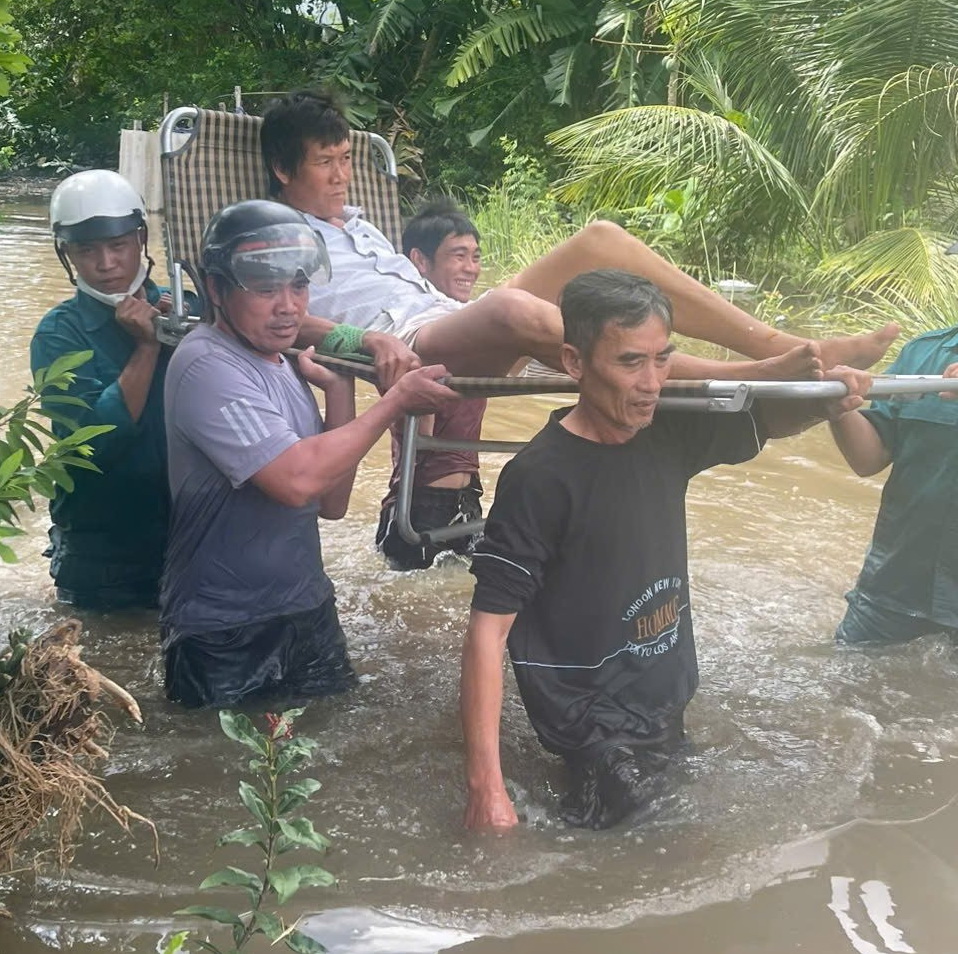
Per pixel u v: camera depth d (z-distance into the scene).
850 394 2.89
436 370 3.21
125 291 3.97
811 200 9.72
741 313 3.42
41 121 22.86
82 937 2.42
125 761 3.12
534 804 2.96
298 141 3.97
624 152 10.18
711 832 2.81
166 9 21.39
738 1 9.41
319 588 3.56
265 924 2.15
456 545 4.71
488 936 2.43
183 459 3.38
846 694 3.48
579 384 2.83
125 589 4.14
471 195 16.16
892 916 2.51
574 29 15.21
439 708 3.49
